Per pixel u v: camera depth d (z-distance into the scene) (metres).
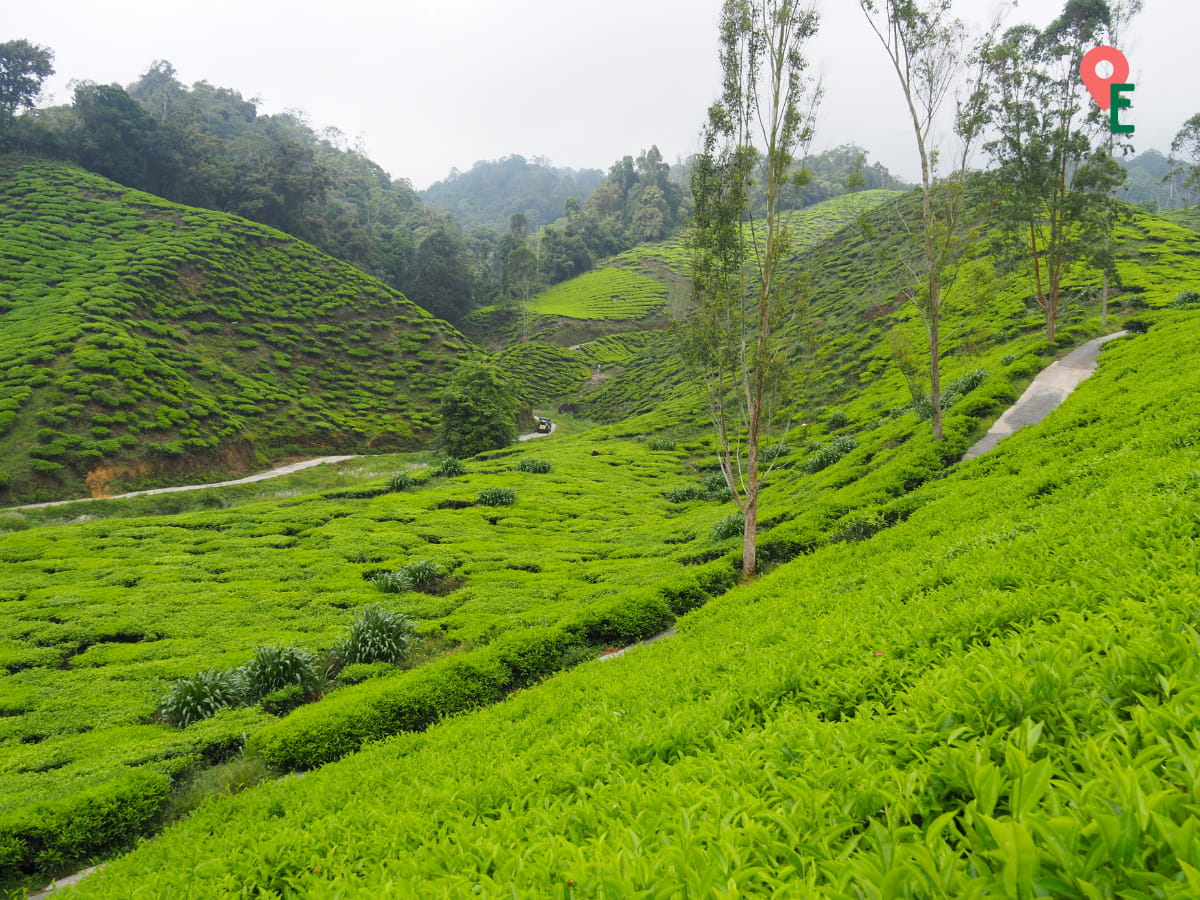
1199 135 71.69
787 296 19.89
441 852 4.05
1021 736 3.10
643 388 80.31
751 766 3.91
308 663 14.85
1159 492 7.79
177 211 78.19
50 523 36.41
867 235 26.78
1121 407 17.59
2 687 14.50
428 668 13.27
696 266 19.62
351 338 73.94
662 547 25.12
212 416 52.28
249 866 5.71
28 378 46.00
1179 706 2.91
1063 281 47.06
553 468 45.03
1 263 59.72
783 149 18.58
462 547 26.58
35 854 8.77
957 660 4.61
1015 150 30.34
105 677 14.98
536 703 9.07
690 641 10.58
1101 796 2.38
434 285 110.25
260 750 11.00
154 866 6.71
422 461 56.19
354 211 128.25
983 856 2.41
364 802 6.58
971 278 24.55
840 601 9.34
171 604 19.83
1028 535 8.21
